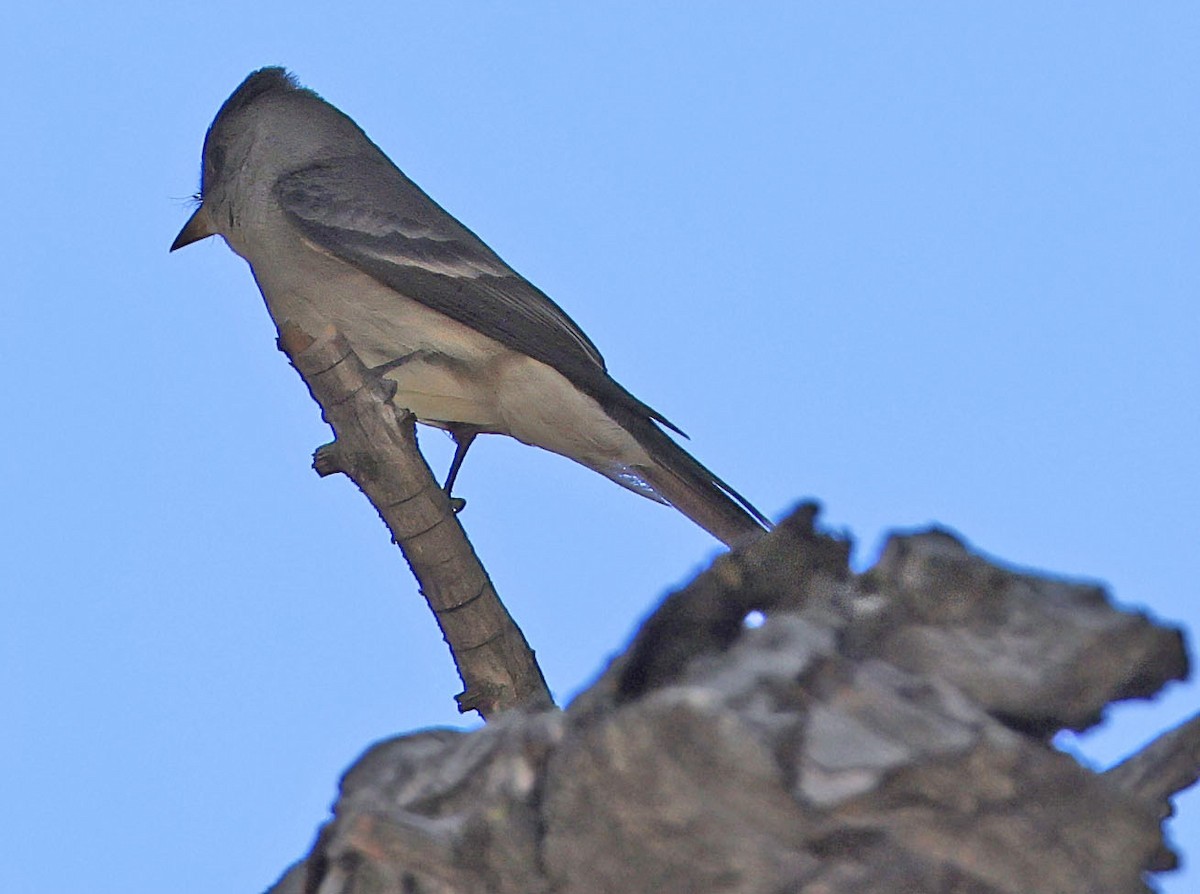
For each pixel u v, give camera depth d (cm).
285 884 462
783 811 353
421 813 409
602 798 366
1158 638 388
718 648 412
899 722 364
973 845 356
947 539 411
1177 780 433
